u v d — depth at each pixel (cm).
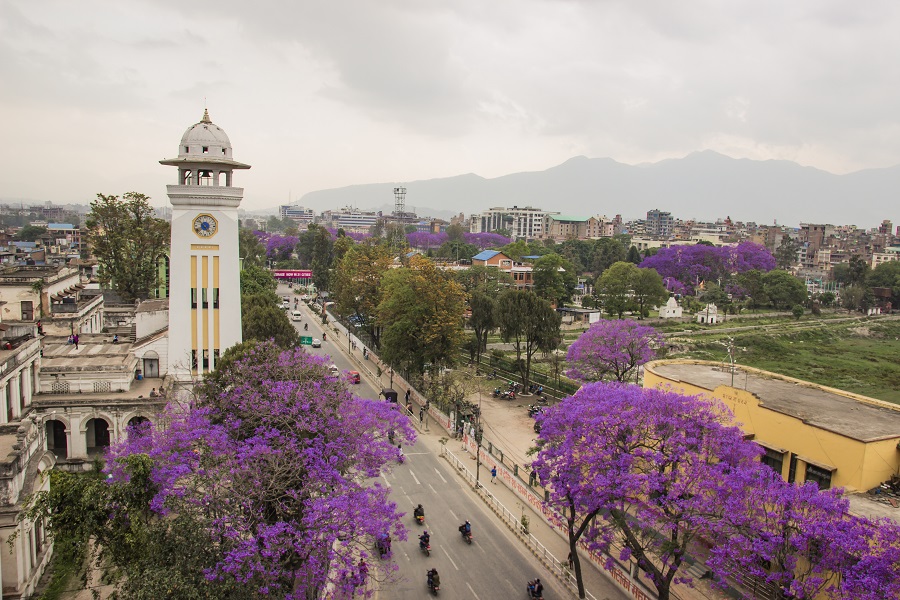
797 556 2956
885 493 3444
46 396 4909
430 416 7112
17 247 16588
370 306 9738
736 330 13525
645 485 3419
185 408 4669
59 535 2895
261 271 11750
